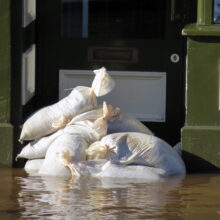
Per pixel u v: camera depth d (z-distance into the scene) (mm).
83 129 21609
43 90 25578
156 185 19094
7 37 22688
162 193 17859
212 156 22156
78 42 25547
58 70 25578
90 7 25781
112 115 21984
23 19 23016
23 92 23094
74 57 25562
